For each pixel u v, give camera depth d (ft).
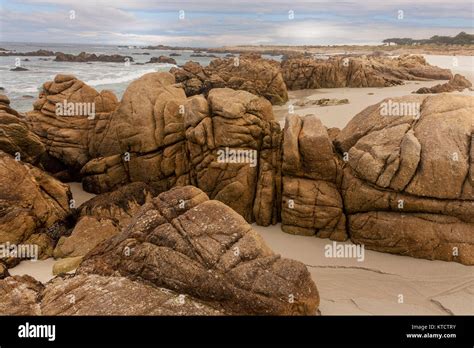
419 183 47.37
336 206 52.29
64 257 47.96
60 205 55.88
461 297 40.70
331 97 151.64
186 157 62.13
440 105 51.78
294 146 53.36
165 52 571.69
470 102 51.55
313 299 35.86
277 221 57.36
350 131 56.75
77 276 37.17
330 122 100.32
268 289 34.12
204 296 34.27
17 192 50.47
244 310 33.50
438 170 46.60
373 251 49.88
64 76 75.97
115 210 55.36
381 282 43.60
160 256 36.37
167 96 66.49
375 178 49.24
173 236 37.37
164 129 63.31
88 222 50.70
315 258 48.37
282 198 54.95
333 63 185.37
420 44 332.60
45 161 71.00
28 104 137.59
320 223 52.90
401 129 51.13
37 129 71.41
